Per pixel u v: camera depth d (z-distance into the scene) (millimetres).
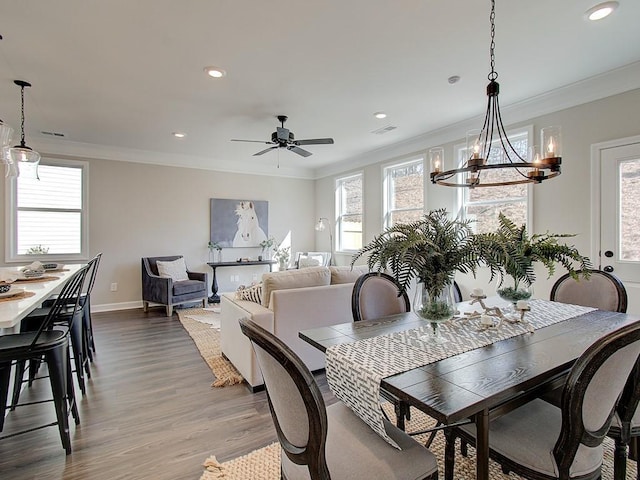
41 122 4137
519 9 2074
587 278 2059
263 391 2656
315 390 947
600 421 1149
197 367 3131
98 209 5297
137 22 2182
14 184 4750
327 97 3430
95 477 1714
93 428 2143
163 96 3363
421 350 1451
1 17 2107
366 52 2584
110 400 2506
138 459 1854
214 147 5387
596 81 3029
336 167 6723
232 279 6566
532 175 1962
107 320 4805
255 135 4715
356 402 1301
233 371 2990
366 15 2135
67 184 5102
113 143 5125
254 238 6723
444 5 2037
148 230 5711
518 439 1258
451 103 3598
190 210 6094
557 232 3383
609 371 1082
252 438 2053
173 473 1745
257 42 2436
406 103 3596
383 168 5594
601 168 3070
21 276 2678
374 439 1234
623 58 2688
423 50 2557
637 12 2107
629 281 2908
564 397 1095
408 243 1430
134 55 2592
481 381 1163
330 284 3096
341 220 6801
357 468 1098
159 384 2775
